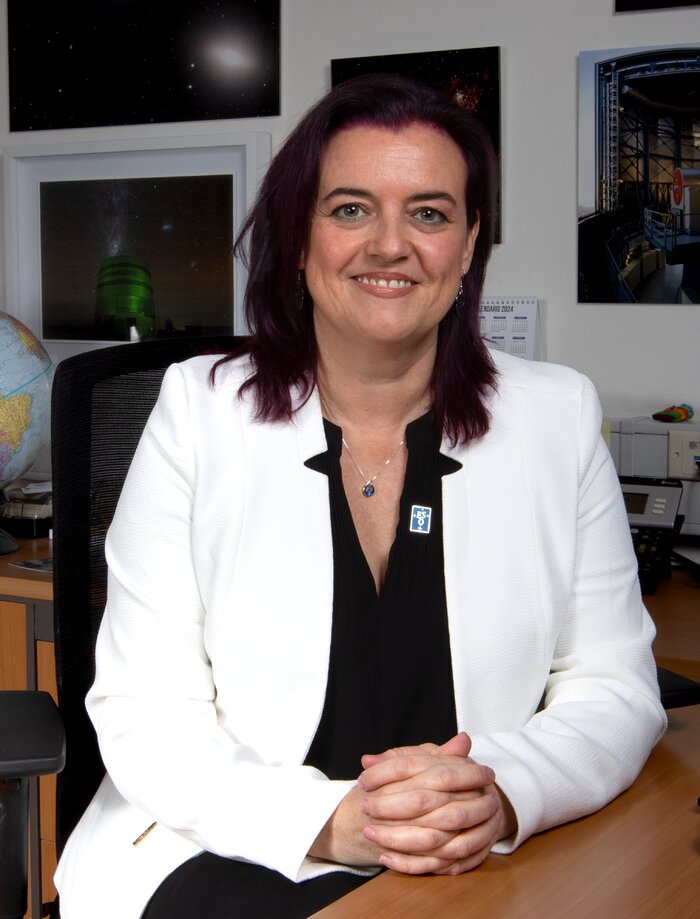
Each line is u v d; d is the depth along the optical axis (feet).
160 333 8.21
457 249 4.04
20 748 3.71
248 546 3.98
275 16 7.63
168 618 4.02
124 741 3.76
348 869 3.31
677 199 6.89
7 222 8.55
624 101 6.95
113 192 8.24
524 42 7.14
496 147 7.22
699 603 5.74
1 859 3.88
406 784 3.11
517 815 3.14
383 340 3.97
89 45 8.16
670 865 2.99
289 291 4.20
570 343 7.30
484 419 4.20
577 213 7.16
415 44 7.36
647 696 3.95
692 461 6.46
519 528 4.13
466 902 2.78
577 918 2.67
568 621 4.20
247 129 7.81
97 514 4.51
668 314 7.04
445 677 4.09
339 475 4.14
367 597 4.08
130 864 3.77
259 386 4.17
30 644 5.98
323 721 4.04
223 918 3.39
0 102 8.52
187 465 4.09
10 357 6.70
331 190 3.97
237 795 3.38
